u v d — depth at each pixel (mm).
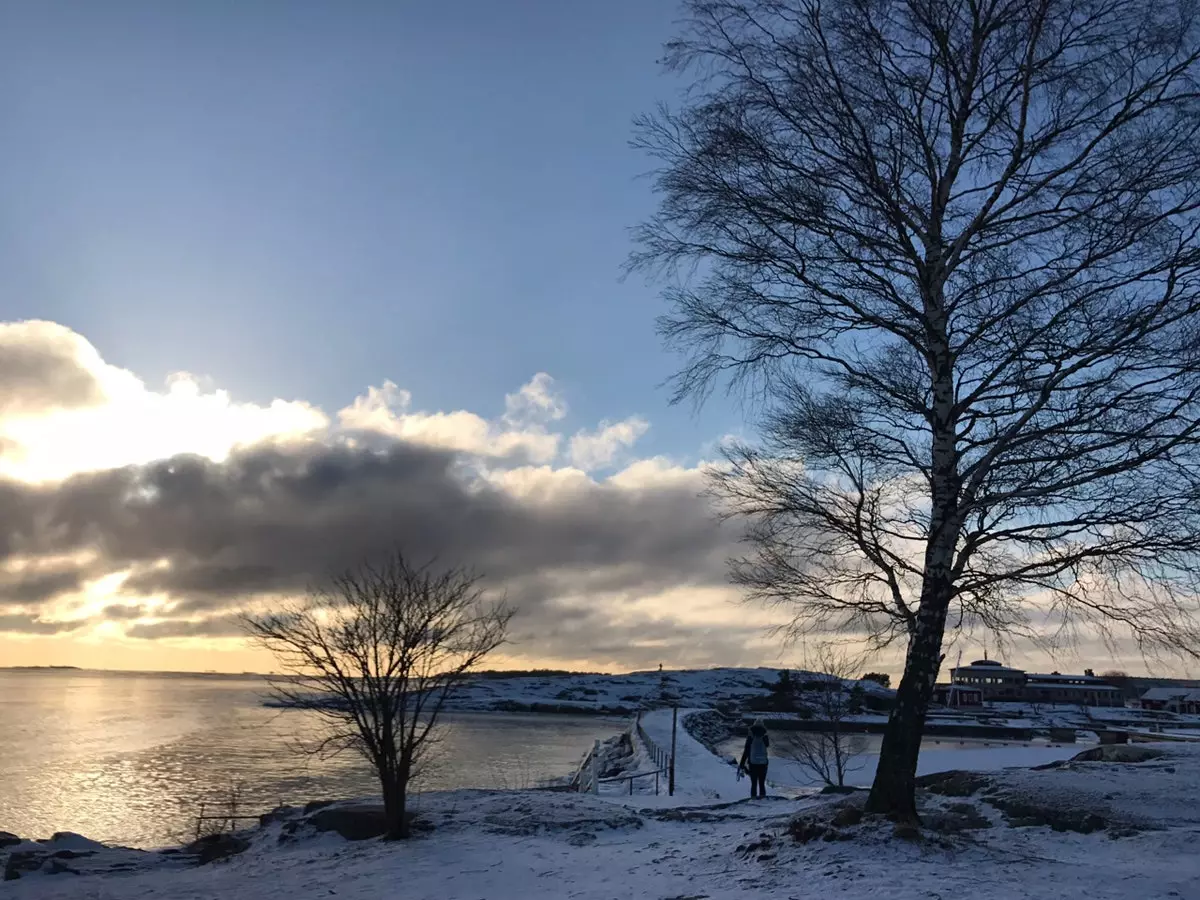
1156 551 9734
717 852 11070
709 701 161750
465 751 60625
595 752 36719
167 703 137125
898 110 10734
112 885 12500
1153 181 9711
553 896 9812
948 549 10828
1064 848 10469
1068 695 139750
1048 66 10305
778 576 12039
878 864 9289
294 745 59188
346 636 14172
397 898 10188
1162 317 9711
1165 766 15594
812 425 11430
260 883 11578
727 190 11023
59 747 60281
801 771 37750
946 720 96375
